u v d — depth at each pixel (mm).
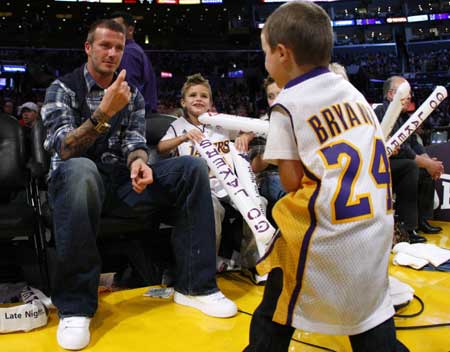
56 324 2016
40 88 16203
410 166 3387
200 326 1973
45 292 2252
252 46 25547
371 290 1274
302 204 1275
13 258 2445
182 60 24328
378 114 3299
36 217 2215
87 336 1813
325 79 1338
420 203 3717
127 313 2115
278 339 1373
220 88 21266
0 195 2541
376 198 1274
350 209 1238
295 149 1315
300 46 1349
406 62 24719
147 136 2840
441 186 4164
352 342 1362
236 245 2660
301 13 1355
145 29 29312
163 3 24719
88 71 2275
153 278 2502
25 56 22078
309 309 1292
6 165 2445
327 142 1271
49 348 1795
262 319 1390
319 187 1253
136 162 2137
